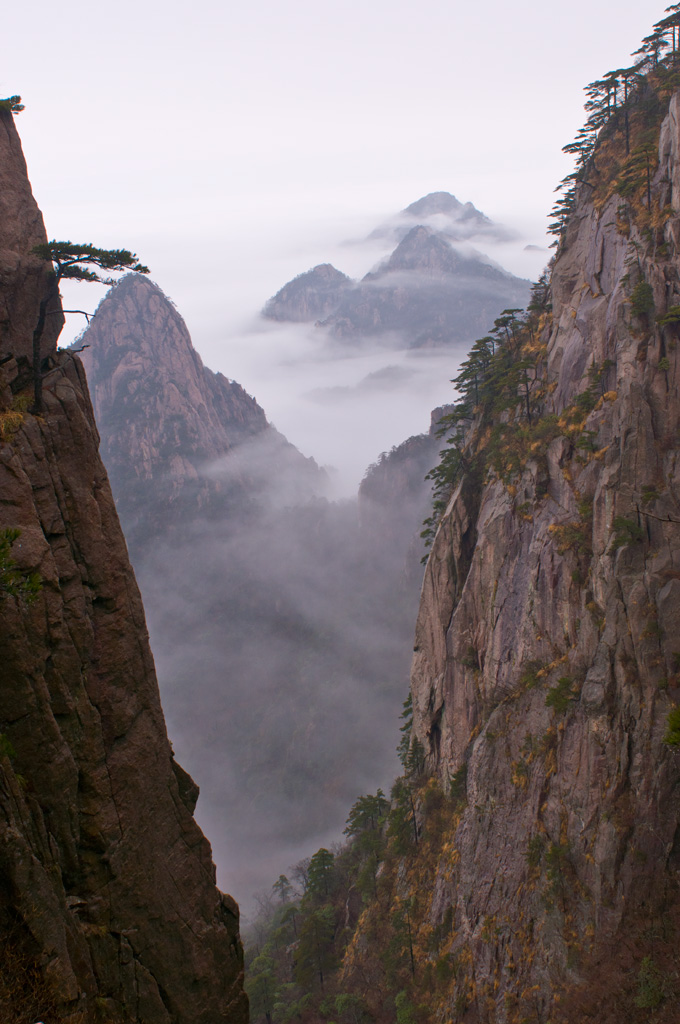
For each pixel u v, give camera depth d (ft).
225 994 59.26
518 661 213.87
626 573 175.11
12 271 59.00
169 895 56.95
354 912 286.87
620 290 207.00
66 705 53.06
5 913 44.73
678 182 196.85
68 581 55.57
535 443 232.94
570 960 154.92
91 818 53.16
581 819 166.71
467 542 270.05
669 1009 132.46
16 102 62.39
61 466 57.31
